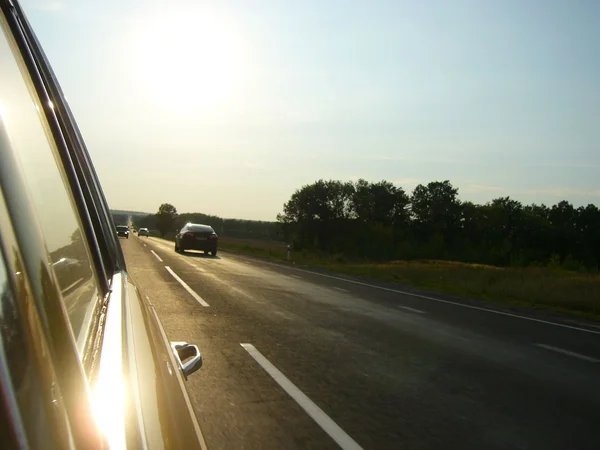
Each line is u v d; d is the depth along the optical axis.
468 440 5.12
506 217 102.62
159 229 168.88
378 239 85.81
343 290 17.95
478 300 18.30
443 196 109.56
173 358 2.73
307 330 10.02
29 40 2.70
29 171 1.77
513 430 5.46
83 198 2.88
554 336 11.52
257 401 5.82
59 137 2.74
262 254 43.50
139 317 2.76
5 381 0.83
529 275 27.50
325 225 104.06
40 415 0.90
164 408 1.77
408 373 7.42
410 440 5.02
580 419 5.96
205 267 23.28
